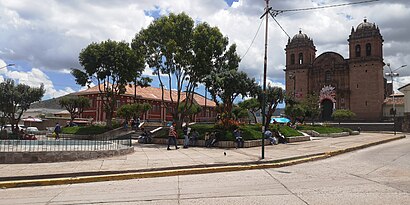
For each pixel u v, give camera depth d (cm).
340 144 2352
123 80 3441
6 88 3167
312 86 7031
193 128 2527
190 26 2669
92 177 1020
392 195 759
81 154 1380
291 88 7250
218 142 2086
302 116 4806
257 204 687
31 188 915
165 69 2745
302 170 1220
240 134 2102
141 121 4622
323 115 6825
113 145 1681
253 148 2016
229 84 2298
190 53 2589
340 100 6594
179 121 2764
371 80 6284
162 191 845
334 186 879
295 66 7244
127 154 1625
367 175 1069
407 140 3244
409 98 5575
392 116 6047
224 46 2750
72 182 990
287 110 4531
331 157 1683
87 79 3456
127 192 839
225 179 1030
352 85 6488
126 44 3469
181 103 4475
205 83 2402
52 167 1163
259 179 1021
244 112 3969
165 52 2617
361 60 6391
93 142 1788
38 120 4594
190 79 2730
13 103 3206
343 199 723
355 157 1662
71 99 4638
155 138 2438
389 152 1888
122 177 1052
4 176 977
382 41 6569
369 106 6259
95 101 5366
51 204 715
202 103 7081
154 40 2688
